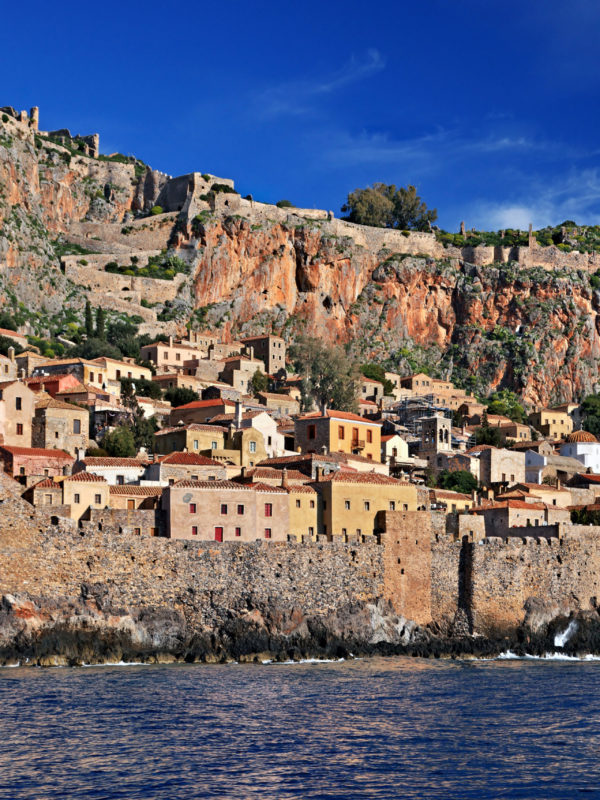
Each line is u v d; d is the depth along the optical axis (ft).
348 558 458.09
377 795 244.22
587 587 519.60
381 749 281.33
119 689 344.49
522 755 278.05
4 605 384.27
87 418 592.19
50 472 521.24
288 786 248.93
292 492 480.23
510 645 477.36
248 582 433.07
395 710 327.26
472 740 292.20
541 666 437.17
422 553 479.00
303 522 482.28
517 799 243.19
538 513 570.46
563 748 285.23
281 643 430.61
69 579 398.42
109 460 515.09
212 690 348.18
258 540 438.40
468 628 483.10
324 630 443.73
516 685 379.55
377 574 465.06
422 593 476.54
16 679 356.59
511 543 498.28
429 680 386.73
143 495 469.16
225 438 611.47
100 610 401.70
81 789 243.81
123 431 603.26
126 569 409.90
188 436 596.29
